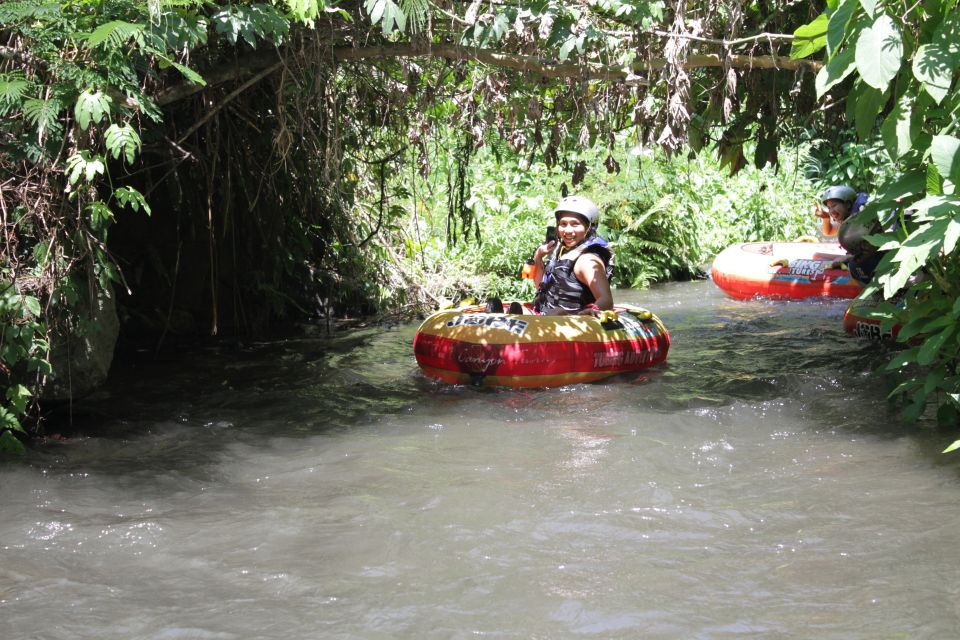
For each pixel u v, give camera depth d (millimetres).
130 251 7949
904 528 3561
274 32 4914
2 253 4688
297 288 8852
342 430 5152
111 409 5637
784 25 5898
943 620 2852
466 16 5137
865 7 3635
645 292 10500
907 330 4793
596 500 3943
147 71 4754
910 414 4895
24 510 3947
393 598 3098
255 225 8227
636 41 5336
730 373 6312
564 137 6789
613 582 3174
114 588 3205
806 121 6461
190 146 7266
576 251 6680
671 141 5281
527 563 3342
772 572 3221
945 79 3846
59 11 4398
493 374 6004
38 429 5129
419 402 5727
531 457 4566
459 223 10281
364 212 9133
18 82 4293
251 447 4867
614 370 6270
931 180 4156
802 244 10242
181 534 3676
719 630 2840
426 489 4137
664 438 4840
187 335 7992
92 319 5105
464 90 6543
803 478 4168
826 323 8125
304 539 3605
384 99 7008
